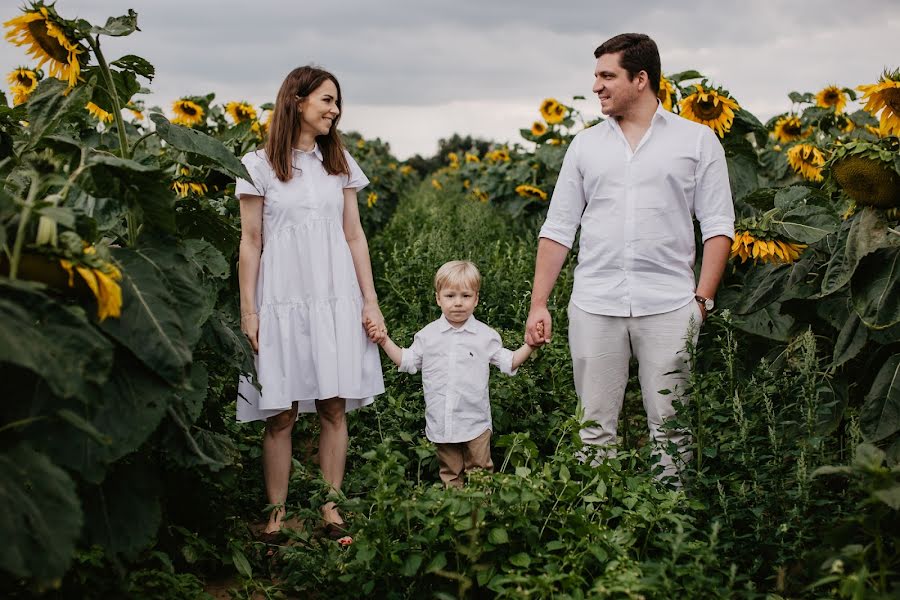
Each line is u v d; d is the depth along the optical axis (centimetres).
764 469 314
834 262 340
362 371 384
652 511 292
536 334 383
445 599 255
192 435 294
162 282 251
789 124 805
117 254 254
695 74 484
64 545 198
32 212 213
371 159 1500
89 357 207
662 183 355
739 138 510
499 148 1324
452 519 277
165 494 296
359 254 391
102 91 304
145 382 240
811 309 386
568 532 287
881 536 254
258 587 318
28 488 214
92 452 227
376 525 289
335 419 387
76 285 224
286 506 377
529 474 298
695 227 484
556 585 274
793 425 340
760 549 295
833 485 340
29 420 214
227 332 320
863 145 316
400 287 654
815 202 383
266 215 369
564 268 684
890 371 334
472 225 931
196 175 493
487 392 396
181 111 743
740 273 491
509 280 652
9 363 224
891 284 328
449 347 389
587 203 376
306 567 315
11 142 316
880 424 329
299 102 363
